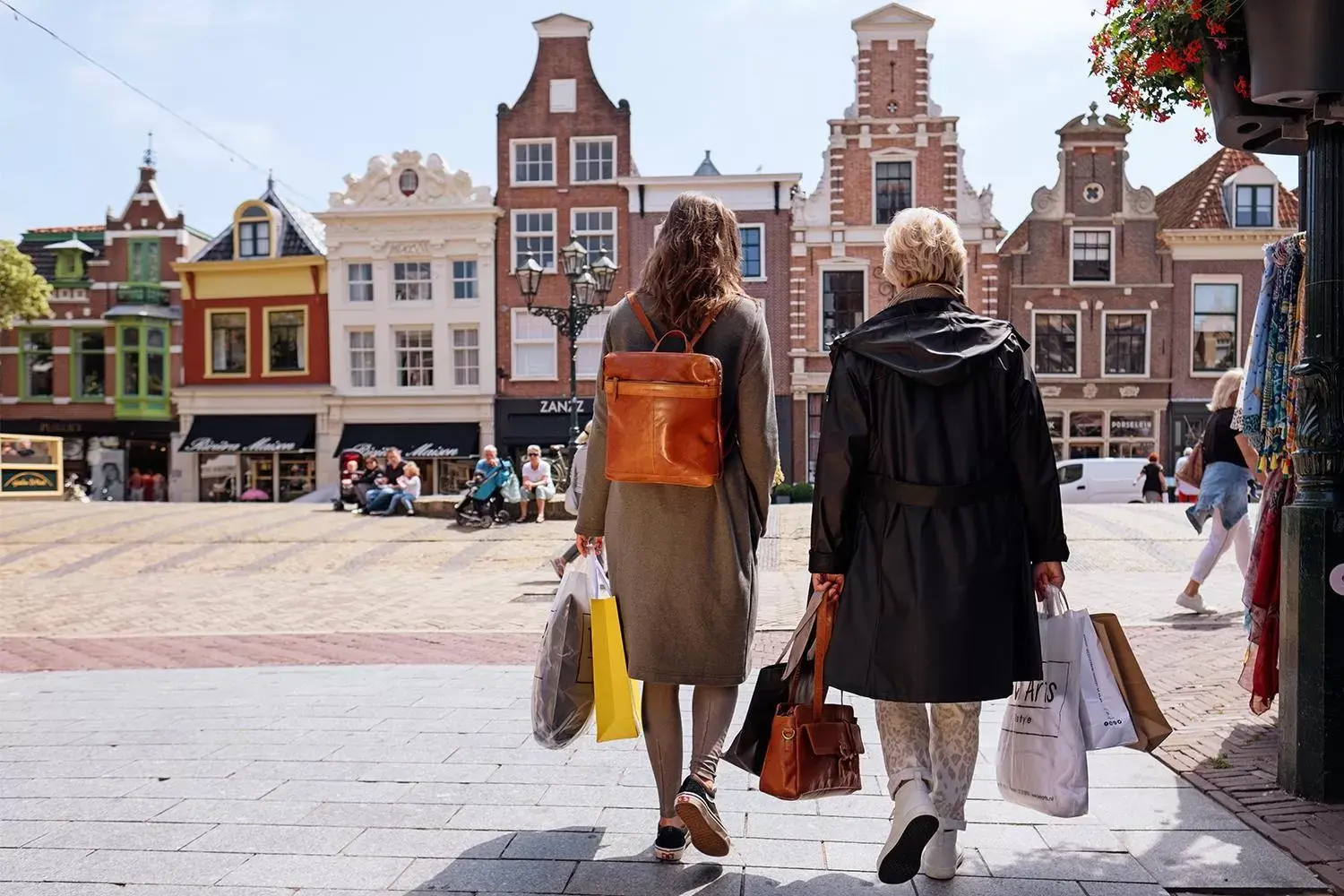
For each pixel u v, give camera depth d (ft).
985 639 8.12
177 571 38.55
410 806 10.83
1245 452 20.74
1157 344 92.89
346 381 98.37
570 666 9.98
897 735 8.73
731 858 9.39
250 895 8.63
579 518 9.71
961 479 8.27
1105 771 12.10
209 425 100.53
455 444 96.48
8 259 92.58
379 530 48.29
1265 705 12.51
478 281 96.37
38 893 8.67
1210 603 25.53
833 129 93.30
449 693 16.44
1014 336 8.64
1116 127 92.94
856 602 8.44
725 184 94.17
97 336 107.76
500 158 96.22
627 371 8.88
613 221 95.25
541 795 11.21
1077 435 93.40
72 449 107.55
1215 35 11.07
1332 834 9.87
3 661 20.97
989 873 9.03
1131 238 93.15
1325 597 10.71
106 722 14.65
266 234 101.45
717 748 9.18
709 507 9.14
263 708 15.44
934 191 92.84
